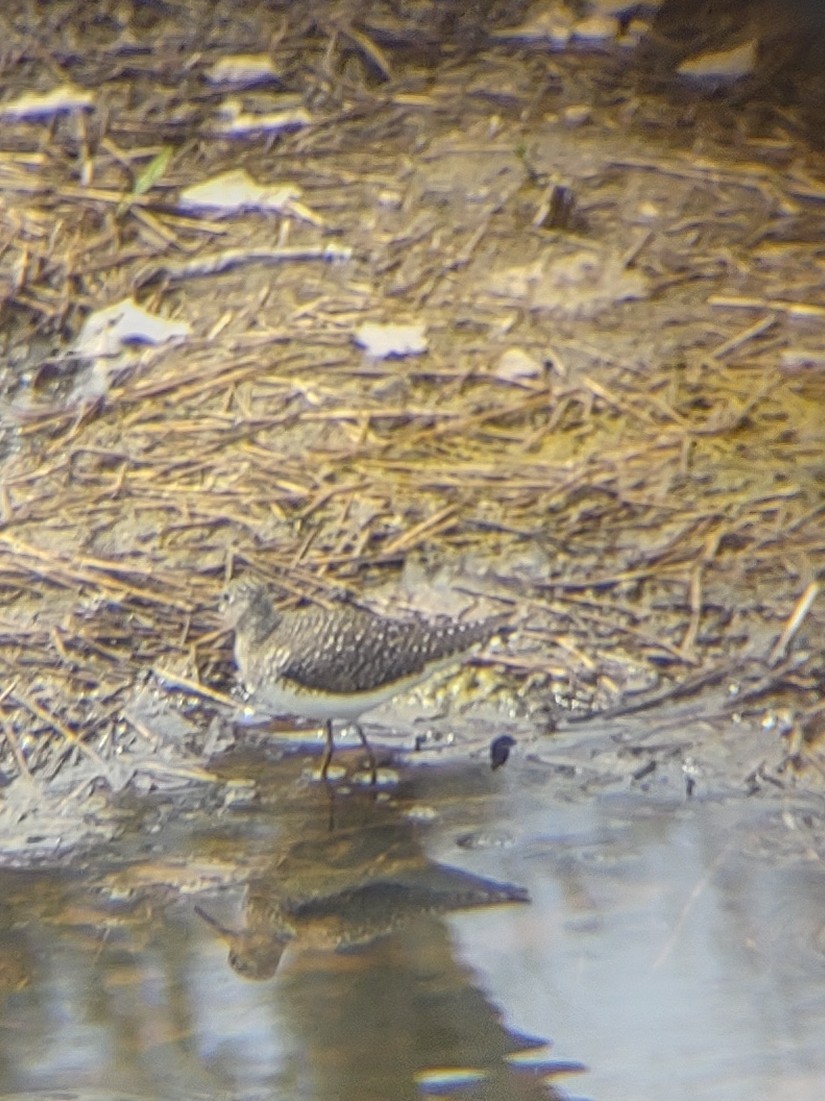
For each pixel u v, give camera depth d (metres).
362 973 4.66
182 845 5.43
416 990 4.54
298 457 7.12
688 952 4.67
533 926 4.84
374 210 8.55
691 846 5.21
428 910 4.95
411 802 5.59
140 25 9.90
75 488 7.01
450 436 7.21
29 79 9.45
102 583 6.54
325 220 8.50
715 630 6.19
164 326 7.88
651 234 8.32
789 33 9.66
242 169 8.83
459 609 6.34
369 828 5.43
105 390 7.56
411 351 7.68
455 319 7.86
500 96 9.32
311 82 9.45
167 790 5.74
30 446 7.27
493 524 6.71
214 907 5.06
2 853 5.41
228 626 6.34
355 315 7.91
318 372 7.59
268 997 4.57
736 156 8.84
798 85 9.38
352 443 7.18
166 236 8.42
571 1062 4.18
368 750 5.77
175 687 6.16
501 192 8.61
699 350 7.61
